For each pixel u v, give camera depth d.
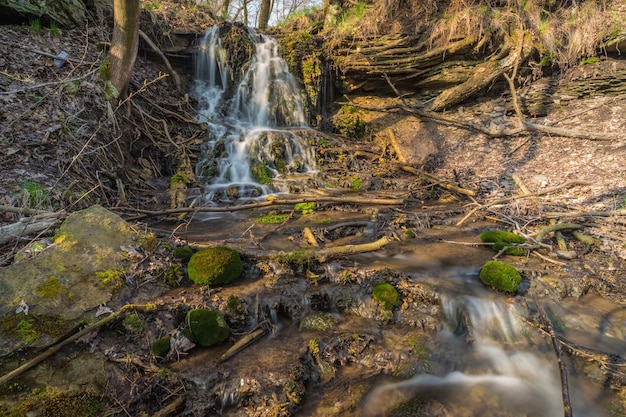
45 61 6.85
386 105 10.97
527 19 9.94
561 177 7.34
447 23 10.17
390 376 3.33
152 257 3.91
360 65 10.77
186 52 10.48
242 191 7.49
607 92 9.10
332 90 11.53
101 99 6.92
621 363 3.36
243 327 3.61
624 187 6.41
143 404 2.74
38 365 2.72
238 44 10.73
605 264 4.75
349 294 4.09
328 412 2.91
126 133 7.23
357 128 10.42
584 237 5.29
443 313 3.97
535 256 5.04
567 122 8.86
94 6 9.08
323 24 12.39
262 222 6.02
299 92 10.65
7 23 7.31
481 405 3.11
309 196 7.20
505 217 6.20
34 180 4.84
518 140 8.95
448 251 5.18
